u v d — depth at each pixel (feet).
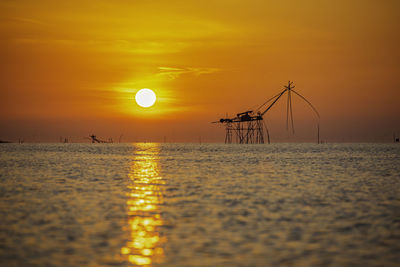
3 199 246.88
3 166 532.32
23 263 132.16
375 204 233.35
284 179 369.91
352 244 152.46
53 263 132.26
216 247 148.15
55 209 215.10
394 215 202.28
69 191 285.02
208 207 223.30
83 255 139.85
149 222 186.29
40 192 278.46
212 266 130.11
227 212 208.95
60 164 579.48
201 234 165.27
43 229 171.83
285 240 156.66
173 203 236.63
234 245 150.30
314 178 379.14
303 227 176.65
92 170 475.72
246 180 361.51
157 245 150.82
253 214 203.72
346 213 206.90
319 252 143.13
